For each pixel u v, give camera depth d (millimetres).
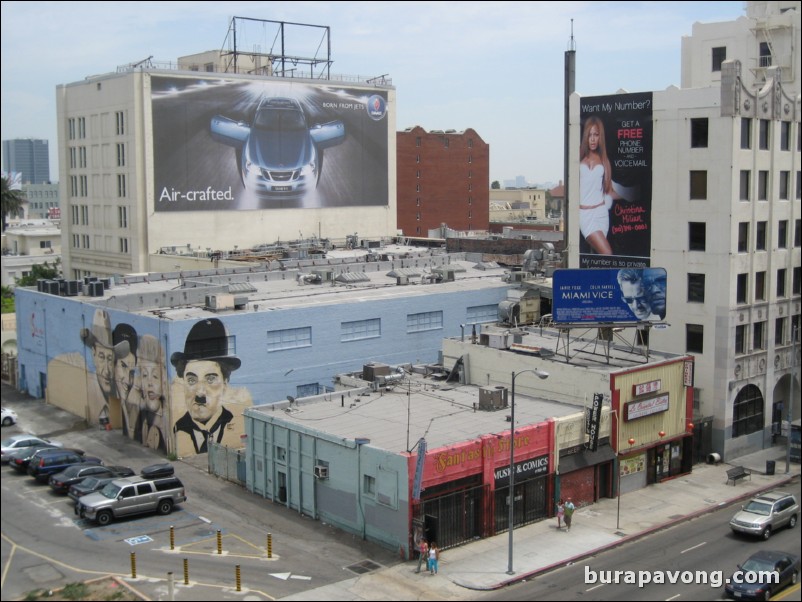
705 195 65062
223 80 109688
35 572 40000
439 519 44406
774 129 66938
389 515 44031
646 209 68562
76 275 119062
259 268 88750
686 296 66188
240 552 43219
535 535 47188
